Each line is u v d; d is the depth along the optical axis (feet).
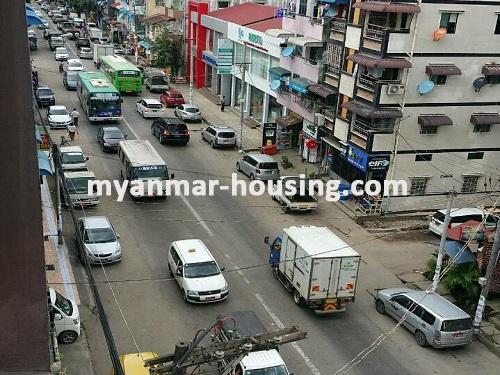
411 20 95.40
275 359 53.52
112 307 67.56
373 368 59.72
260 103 160.35
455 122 103.45
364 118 103.04
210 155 131.44
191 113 157.89
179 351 35.47
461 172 107.24
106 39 280.31
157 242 85.71
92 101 145.28
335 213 103.14
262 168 113.91
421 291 71.05
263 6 188.03
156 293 71.61
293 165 126.00
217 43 181.47
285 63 135.64
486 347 66.13
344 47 109.40
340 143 111.65
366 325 68.28
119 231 88.43
